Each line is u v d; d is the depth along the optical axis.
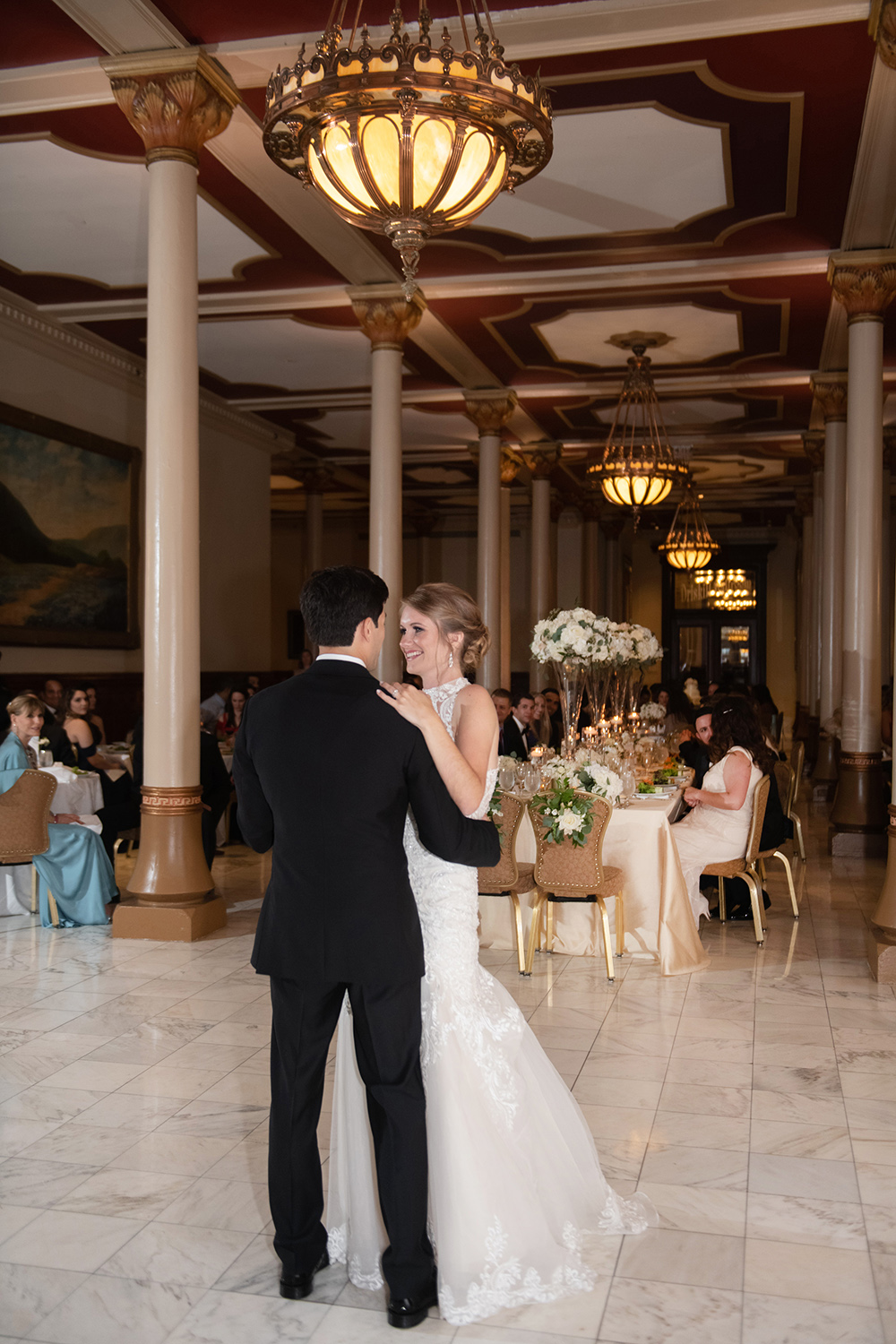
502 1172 2.73
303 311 10.19
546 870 5.67
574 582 22.55
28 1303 2.69
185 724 6.53
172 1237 3.01
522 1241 2.72
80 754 8.55
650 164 7.18
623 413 14.57
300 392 13.39
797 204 7.85
